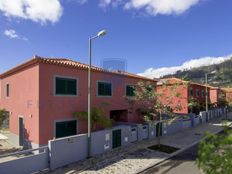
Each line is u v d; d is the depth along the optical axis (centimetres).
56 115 1745
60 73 1794
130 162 1377
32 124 1720
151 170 1245
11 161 1078
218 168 407
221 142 429
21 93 1927
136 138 1980
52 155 1248
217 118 4038
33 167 1170
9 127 2208
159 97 1772
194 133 2436
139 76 2694
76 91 1911
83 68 1950
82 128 1920
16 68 1934
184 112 3456
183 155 1558
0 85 2488
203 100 4344
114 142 1717
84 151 1452
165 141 2000
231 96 5147
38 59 1645
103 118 1933
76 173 1191
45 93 1686
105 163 1359
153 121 1889
